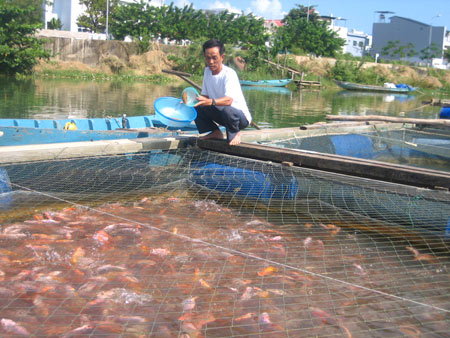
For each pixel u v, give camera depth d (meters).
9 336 2.37
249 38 44.06
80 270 3.13
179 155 5.40
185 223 4.12
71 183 4.72
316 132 7.91
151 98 19.75
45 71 29.92
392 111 20.19
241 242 3.74
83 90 22.06
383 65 47.91
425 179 3.98
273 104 20.98
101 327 2.49
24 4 31.33
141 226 3.98
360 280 3.17
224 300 2.82
